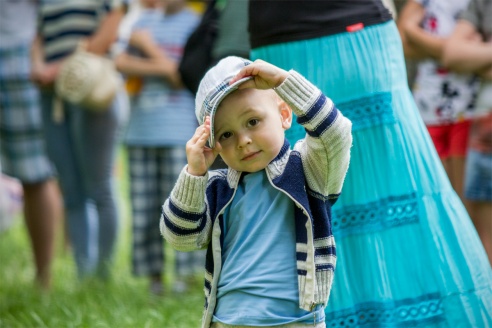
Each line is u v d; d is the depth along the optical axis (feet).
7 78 37.19
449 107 31.94
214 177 19.21
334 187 18.72
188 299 33.09
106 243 39.11
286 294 18.21
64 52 38.22
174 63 37.45
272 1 22.53
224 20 28.17
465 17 31.45
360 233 22.24
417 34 31.60
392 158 22.33
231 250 18.71
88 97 36.86
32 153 37.73
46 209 38.06
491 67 31.07
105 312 31.63
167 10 38.22
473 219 32.42
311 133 17.95
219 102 18.12
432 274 22.22
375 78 22.27
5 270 41.57
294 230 18.48
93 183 38.73
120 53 38.37
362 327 22.11
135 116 37.91
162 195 37.76
